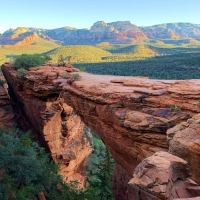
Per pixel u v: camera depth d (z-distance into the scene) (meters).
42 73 30.19
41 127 32.62
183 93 15.20
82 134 39.75
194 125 11.70
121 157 19.72
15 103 43.38
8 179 17.20
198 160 10.48
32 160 20.34
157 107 16.11
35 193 18.36
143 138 15.90
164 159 7.87
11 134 24.98
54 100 31.34
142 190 7.24
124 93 18.17
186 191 7.48
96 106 20.06
